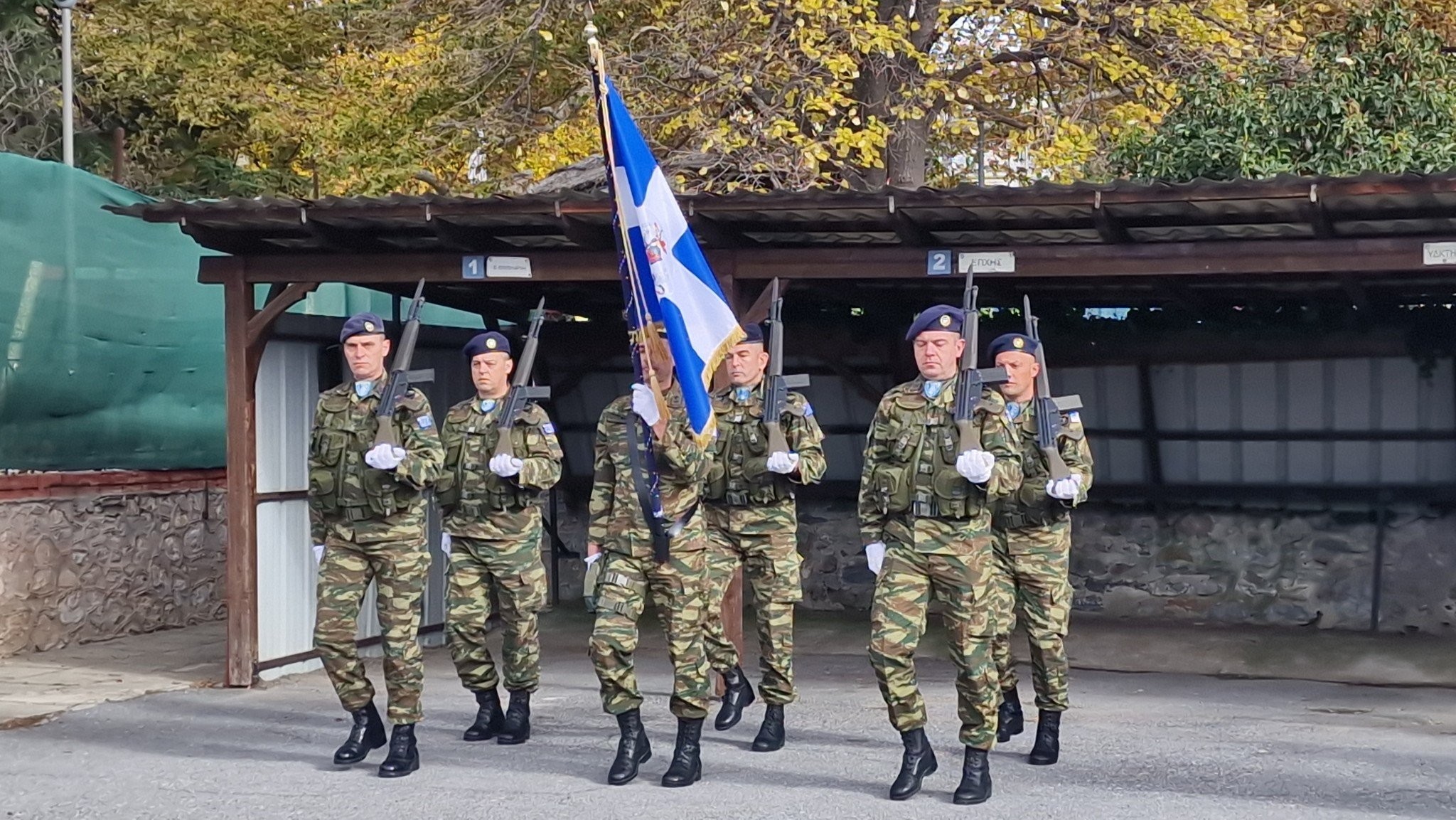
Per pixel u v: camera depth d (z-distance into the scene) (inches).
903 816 229.5
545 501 507.2
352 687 266.5
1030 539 264.4
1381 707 328.2
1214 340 442.9
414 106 740.0
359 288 458.6
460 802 241.3
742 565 284.0
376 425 257.9
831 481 489.4
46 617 408.5
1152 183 277.3
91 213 403.2
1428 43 483.5
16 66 716.7
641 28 652.7
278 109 752.3
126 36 755.4
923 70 611.8
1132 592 459.8
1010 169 719.1
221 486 486.6
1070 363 460.1
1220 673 379.2
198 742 290.8
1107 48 625.0
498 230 331.0
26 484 400.8
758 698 335.0
